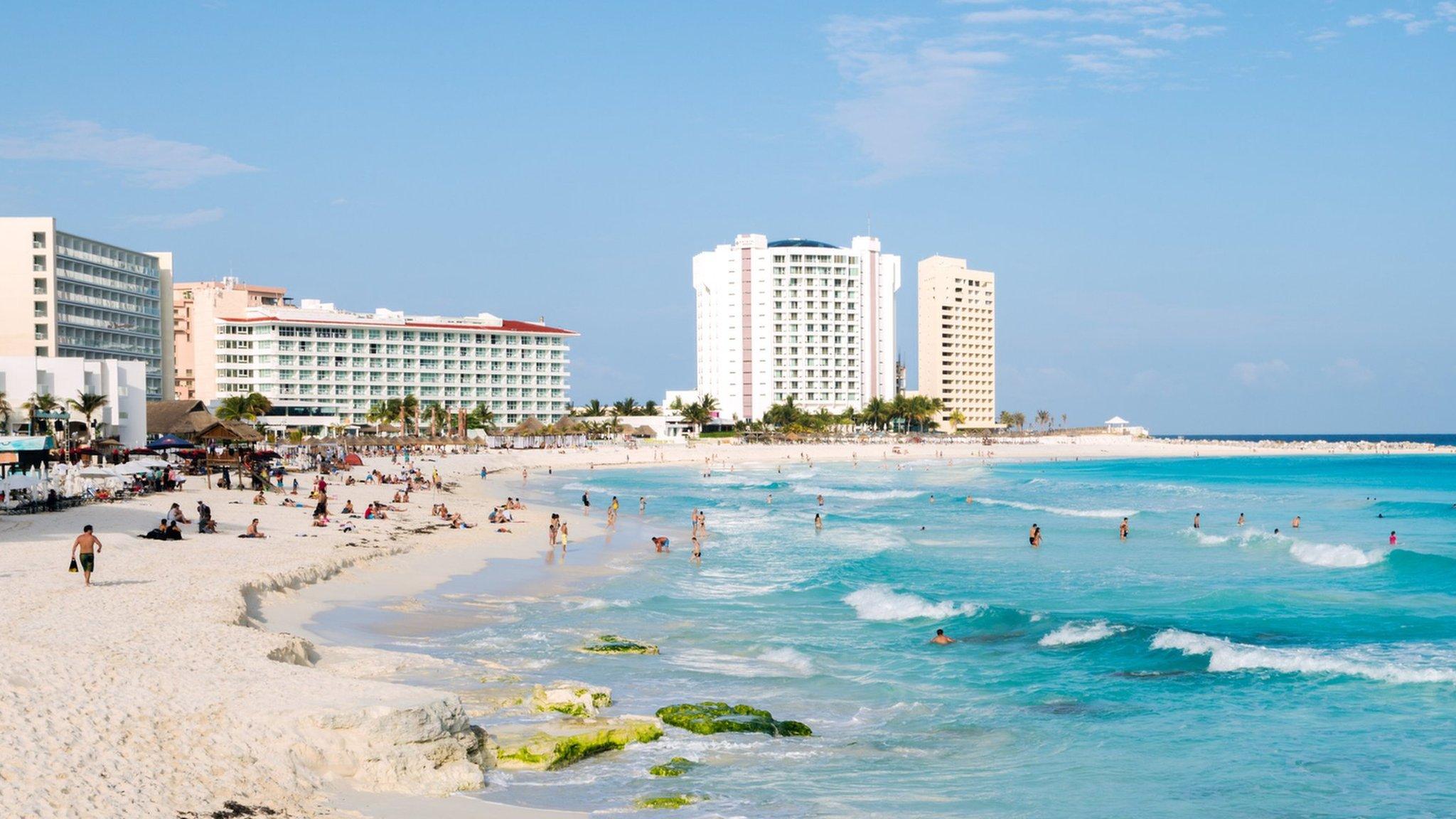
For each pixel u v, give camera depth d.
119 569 35.44
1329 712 27.09
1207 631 38.25
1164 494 116.94
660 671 30.52
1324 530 77.12
